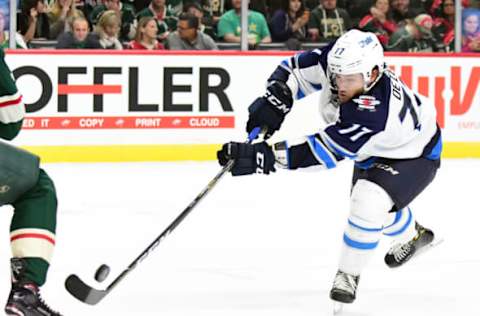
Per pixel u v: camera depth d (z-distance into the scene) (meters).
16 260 5.01
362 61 5.73
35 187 5.13
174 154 13.59
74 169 12.66
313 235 8.86
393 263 6.99
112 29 13.49
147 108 13.47
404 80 14.28
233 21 13.96
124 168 12.85
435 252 8.12
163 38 13.73
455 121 14.42
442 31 14.73
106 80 13.34
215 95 13.69
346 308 6.35
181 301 6.46
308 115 13.62
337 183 11.99
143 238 8.63
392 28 14.63
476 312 6.27
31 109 13.12
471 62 14.48
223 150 6.07
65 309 6.18
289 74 6.46
